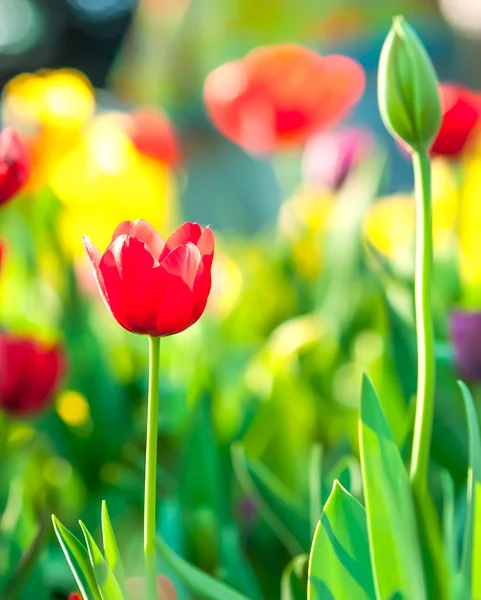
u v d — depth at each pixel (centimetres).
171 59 472
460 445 149
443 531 129
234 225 379
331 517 113
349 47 520
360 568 113
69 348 181
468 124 179
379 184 212
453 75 549
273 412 166
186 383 181
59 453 168
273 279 264
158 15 474
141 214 229
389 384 160
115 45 1534
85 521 147
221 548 134
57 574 138
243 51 486
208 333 212
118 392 180
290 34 498
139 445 183
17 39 1530
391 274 156
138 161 229
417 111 112
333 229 213
